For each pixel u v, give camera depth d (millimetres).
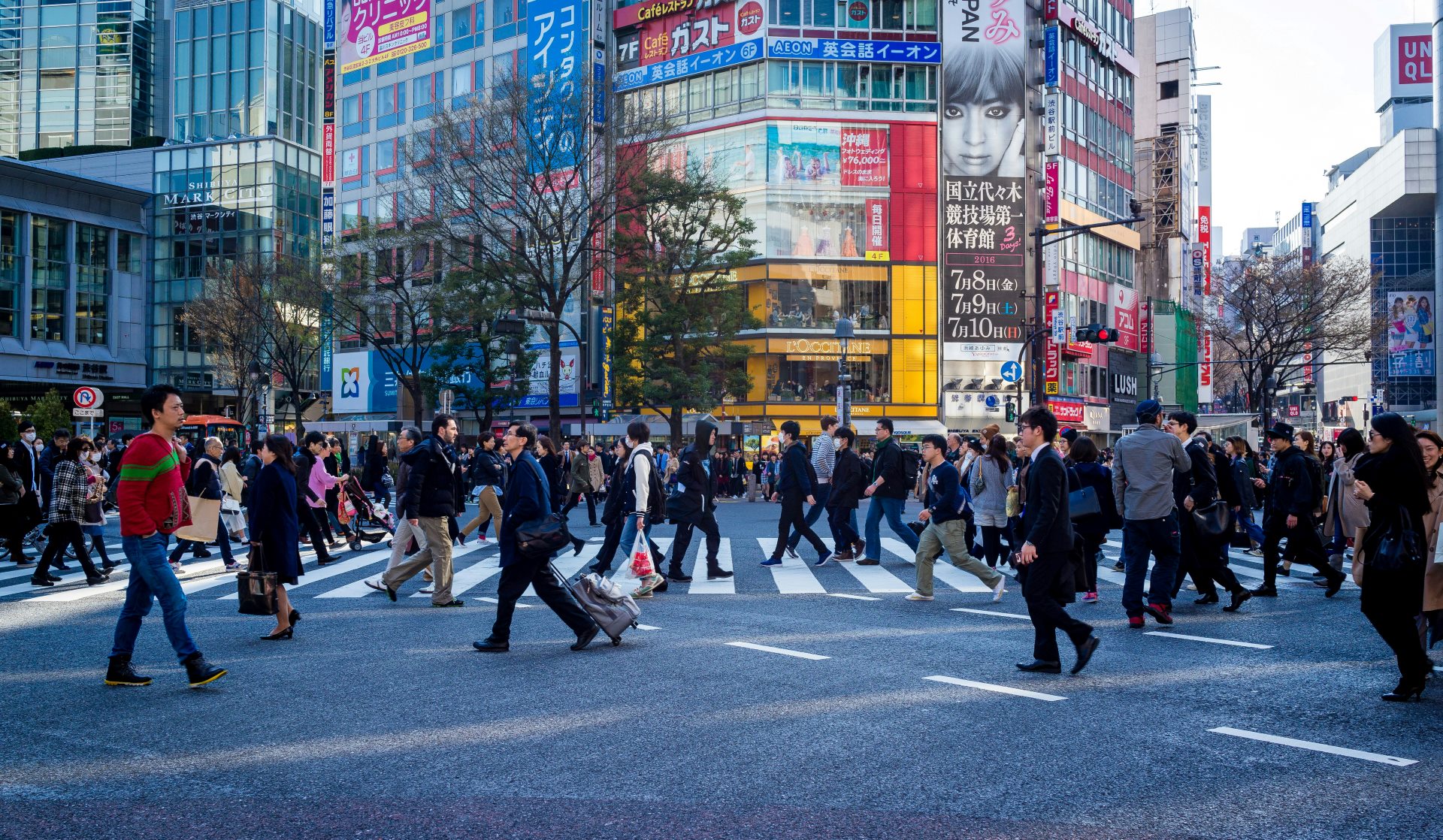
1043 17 49156
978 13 47125
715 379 37250
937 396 46656
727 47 46969
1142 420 8992
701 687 6547
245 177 65000
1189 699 6203
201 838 3943
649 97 48781
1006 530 12461
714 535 12398
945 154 47062
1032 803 4320
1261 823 4094
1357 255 96125
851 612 9750
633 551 10836
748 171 46562
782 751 5102
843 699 6188
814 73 46594
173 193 66000
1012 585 11969
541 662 7387
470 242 31906
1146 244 65438
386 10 57594
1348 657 7551
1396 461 6238
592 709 5973
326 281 38375
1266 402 43062
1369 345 52781
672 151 48531
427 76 55906
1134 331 57781
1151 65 69938
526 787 4547
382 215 57406
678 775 4711
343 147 59562
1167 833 3980
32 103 71562
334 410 58562
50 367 57062
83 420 41938
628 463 11734
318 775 4730
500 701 6172
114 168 67062
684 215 34656
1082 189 52438
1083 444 10578
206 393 64875
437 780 4645
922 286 46750
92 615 9742
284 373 45625
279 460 8242
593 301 47656
